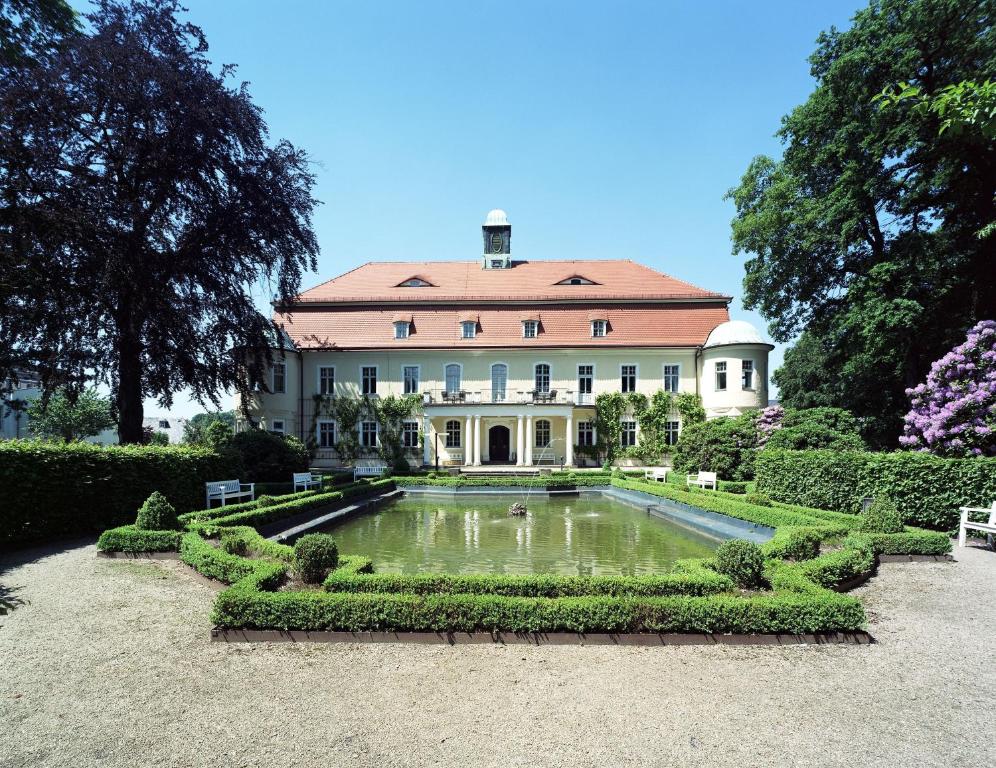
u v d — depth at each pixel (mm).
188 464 13906
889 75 19562
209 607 6887
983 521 10836
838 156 21172
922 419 14664
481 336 31969
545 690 4660
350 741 3805
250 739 3830
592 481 23750
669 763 3555
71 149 17656
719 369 29547
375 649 5613
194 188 19922
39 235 16312
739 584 7078
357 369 31984
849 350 22766
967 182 19219
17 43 17562
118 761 3553
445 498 21500
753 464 19844
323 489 17984
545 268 36469
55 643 5672
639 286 33969
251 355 22750
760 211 25219
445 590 6641
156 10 18688
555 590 6590
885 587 7953
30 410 32312
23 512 10297
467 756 3621
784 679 4918
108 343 18906
